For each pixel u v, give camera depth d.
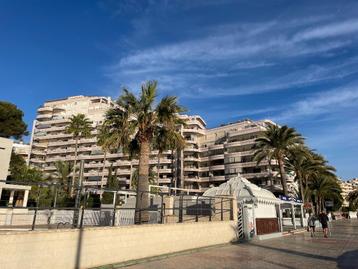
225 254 12.83
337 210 85.56
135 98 20.47
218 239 16.48
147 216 18.02
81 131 71.50
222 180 83.31
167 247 12.55
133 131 19.97
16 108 45.91
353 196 95.44
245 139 84.50
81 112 109.88
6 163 26.48
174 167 88.31
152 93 20.56
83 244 9.08
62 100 117.00
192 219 19.81
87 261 9.15
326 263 10.59
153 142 21.23
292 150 38.19
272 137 37.84
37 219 10.50
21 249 7.43
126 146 20.78
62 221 10.21
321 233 26.47
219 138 91.31
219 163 87.44
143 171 19.44
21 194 29.42
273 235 22.23
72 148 99.62
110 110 20.81
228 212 18.95
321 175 53.12
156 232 12.09
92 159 95.69
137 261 10.61
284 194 37.00
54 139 105.38
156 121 20.36
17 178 42.66
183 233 13.68
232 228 18.14
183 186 86.31
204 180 87.19
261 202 23.59
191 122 94.31
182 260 11.16
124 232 10.60
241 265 10.16
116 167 91.31
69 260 8.59
